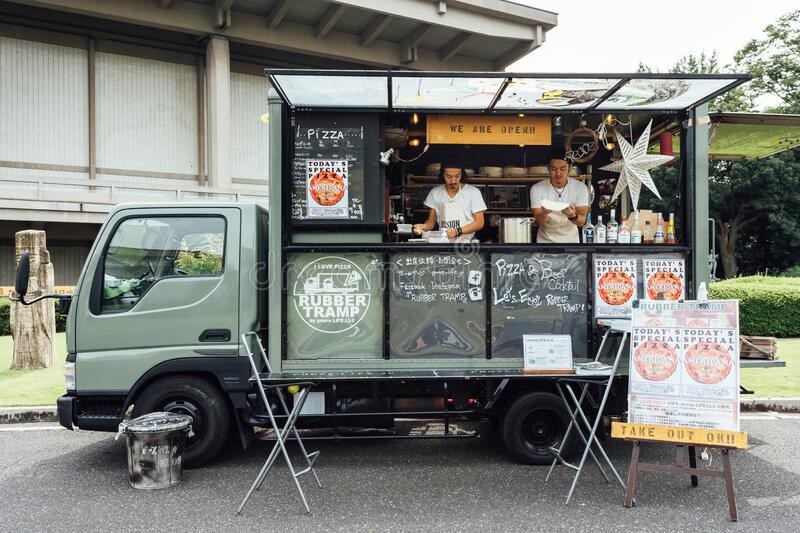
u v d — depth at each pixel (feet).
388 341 15.30
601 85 14.24
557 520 12.01
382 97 15.06
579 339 15.71
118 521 12.07
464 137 16.81
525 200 22.97
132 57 64.64
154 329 14.84
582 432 15.21
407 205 22.02
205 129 68.13
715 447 12.23
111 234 15.14
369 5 63.98
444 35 71.77
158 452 13.88
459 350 15.44
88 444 17.75
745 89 92.22
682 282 15.87
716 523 11.83
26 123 59.41
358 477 14.69
